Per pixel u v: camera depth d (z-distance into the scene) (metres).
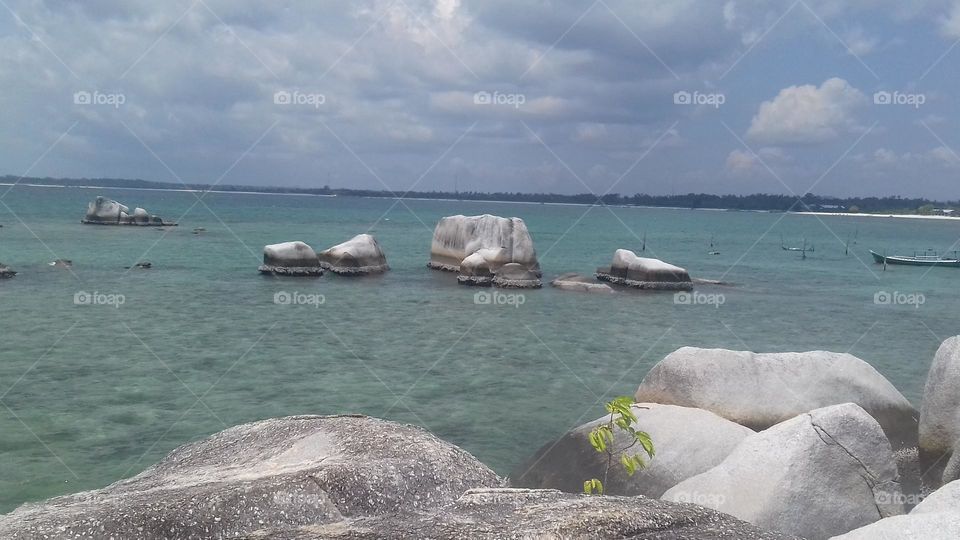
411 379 17.38
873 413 10.54
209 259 42.94
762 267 50.91
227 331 22.44
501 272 35.62
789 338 24.17
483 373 18.11
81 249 45.97
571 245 67.75
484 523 3.13
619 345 22.03
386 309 27.80
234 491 3.29
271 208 139.88
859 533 3.72
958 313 30.38
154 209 114.31
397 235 70.88
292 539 2.97
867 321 27.94
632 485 8.98
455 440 13.18
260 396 15.66
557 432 13.71
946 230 145.75
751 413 10.21
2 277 32.94
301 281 35.31
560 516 3.15
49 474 11.20
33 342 20.06
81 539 2.92
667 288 35.62
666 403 10.59
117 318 23.98
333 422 4.39
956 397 9.56
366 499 3.44
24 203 110.25
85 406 14.55
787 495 7.31
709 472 7.80
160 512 3.10
